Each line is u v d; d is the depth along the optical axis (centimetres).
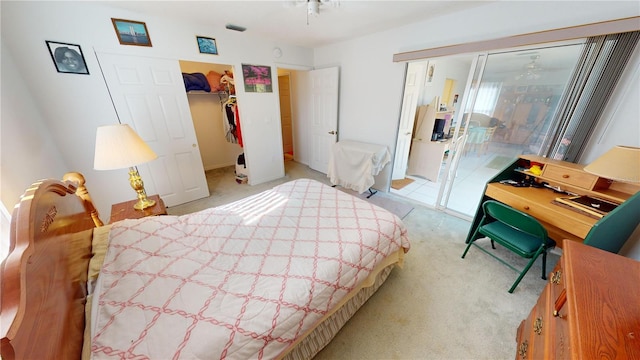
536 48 179
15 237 58
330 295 105
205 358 70
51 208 81
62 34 187
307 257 113
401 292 159
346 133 364
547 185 184
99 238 121
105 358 66
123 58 218
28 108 171
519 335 116
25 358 46
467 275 174
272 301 89
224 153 455
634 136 149
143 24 221
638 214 142
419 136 376
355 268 117
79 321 79
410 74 302
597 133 162
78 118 207
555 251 194
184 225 138
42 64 183
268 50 319
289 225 142
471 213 262
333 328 123
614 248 150
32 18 173
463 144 244
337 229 137
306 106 411
